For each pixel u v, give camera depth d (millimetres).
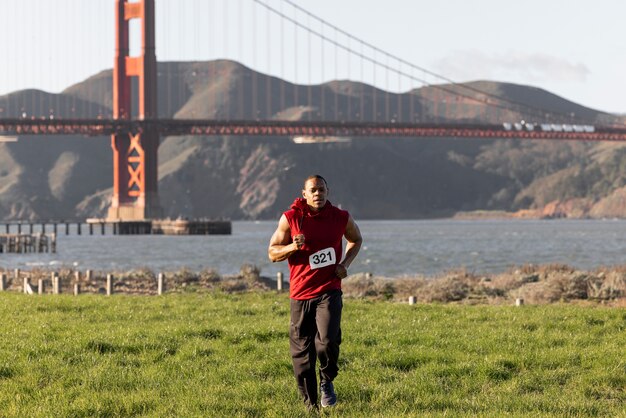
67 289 55562
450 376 17734
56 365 18609
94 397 15617
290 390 16391
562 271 67500
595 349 20516
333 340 14391
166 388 16547
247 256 151375
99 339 21562
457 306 32500
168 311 29750
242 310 29922
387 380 17516
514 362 19000
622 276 56031
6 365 18453
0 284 51656
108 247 192375
